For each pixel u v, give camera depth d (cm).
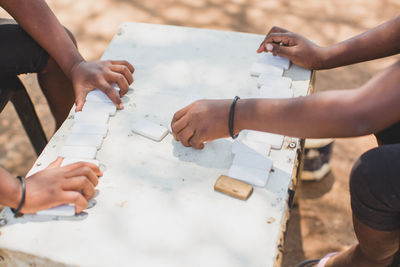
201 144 120
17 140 207
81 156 118
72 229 103
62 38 142
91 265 97
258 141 122
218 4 284
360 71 243
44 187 104
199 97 135
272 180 114
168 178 115
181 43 159
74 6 280
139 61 151
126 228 104
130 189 112
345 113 94
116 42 159
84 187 106
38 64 147
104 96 134
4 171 103
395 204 97
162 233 103
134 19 270
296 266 155
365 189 98
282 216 106
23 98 159
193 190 112
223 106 111
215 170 117
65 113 170
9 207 107
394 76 90
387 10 282
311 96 99
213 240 101
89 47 250
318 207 183
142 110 134
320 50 141
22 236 102
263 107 104
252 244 100
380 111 91
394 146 98
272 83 139
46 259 99
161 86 142
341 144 208
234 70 147
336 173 196
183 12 277
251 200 109
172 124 121
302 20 273
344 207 184
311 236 174
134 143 124
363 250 116
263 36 162
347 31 266
